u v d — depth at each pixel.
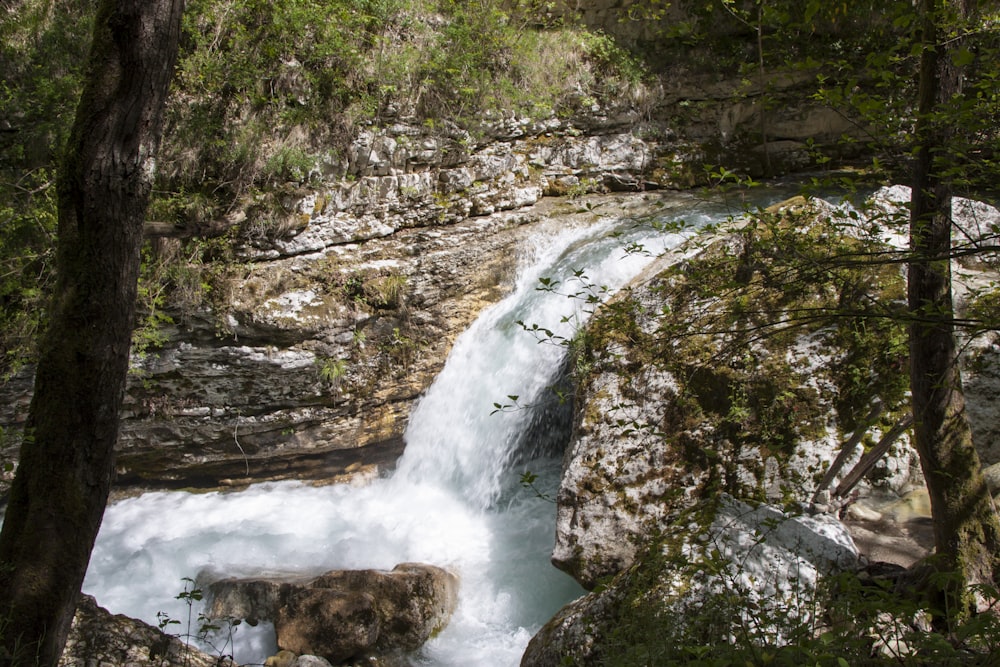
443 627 7.47
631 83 12.12
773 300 7.34
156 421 9.89
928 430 5.28
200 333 9.61
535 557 8.33
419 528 9.20
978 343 6.79
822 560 6.00
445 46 11.25
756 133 12.45
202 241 9.64
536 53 11.84
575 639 6.00
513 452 9.68
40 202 9.12
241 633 7.41
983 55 4.50
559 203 11.70
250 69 9.90
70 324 4.66
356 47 10.62
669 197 11.80
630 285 9.08
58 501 4.70
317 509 9.95
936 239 4.72
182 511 9.88
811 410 6.88
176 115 9.66
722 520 6.40
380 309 10.35
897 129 4.34
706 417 7.21
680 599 5.72
